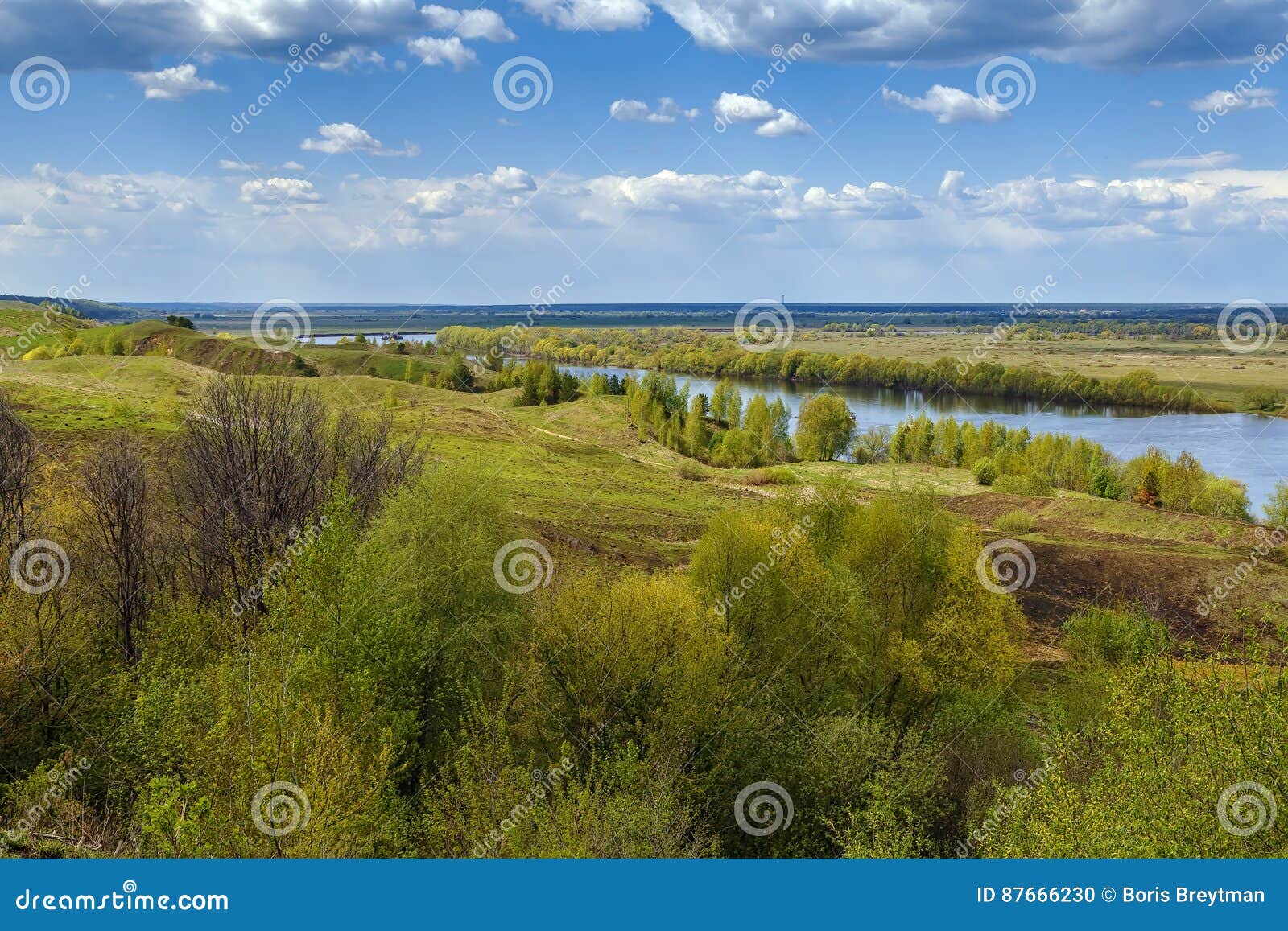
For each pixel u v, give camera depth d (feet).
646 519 240.94
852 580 126.93
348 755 58.95
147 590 113.91
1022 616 139.64
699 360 602.85
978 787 100.17
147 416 235.61
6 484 117.19
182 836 47.67
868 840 79.00
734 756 97.09
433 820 72.38
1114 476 306.76
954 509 278.87
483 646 106.83
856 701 118.21
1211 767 61.31
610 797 78.95
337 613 87.25
